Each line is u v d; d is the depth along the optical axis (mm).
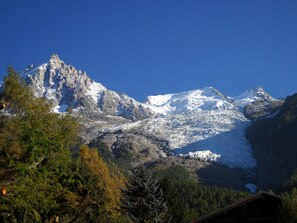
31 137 10828
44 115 13047
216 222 24641
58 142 11617
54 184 11938
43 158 11203
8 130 12016
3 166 10570
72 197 12859
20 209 10320
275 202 24484
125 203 36938
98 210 23703
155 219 36625
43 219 12562
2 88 15492
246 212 24500
